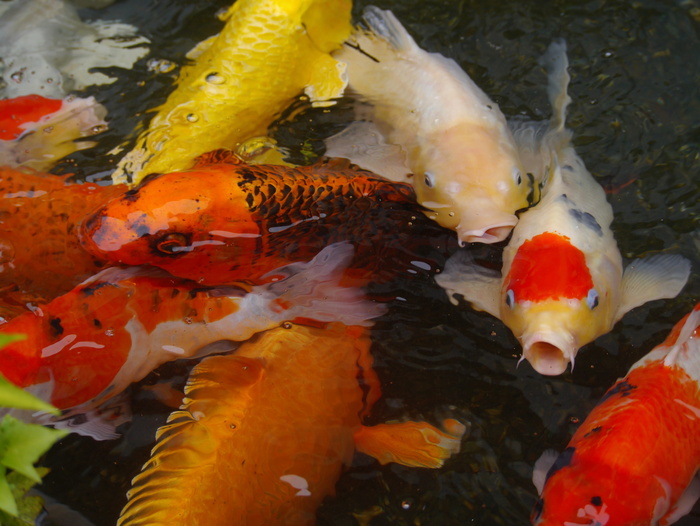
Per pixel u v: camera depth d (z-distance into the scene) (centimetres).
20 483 142
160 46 184
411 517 144
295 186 158
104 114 174
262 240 157
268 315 154
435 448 147
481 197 161
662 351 148
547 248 154
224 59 173
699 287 157
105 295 151
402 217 162
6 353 144
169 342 151
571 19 185
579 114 174
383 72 176
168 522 138
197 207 154
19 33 184
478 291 157
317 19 178
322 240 159
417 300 156
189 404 147
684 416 143
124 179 165
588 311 151
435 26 186
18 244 155
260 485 141
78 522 143
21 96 175
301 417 145
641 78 178
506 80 179
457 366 152
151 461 143
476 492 145
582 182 164
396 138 171
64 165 167
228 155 167
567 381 151
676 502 140
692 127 172
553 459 146
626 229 162
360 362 151
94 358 147
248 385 147
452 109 169
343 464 145
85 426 148
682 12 185
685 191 166
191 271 156
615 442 140
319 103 175
